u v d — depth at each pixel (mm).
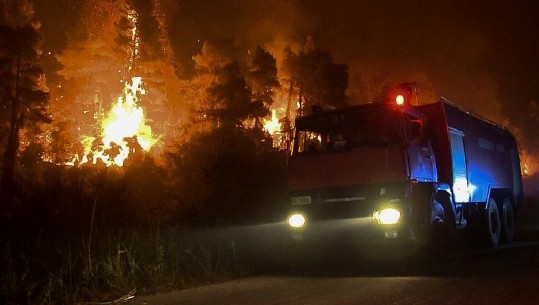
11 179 15352
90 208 13828
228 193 18250
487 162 16062
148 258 10719
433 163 12969
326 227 11531
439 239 12445
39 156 28688
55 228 12992
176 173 23828
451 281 9539
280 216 17578
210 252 11742
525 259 12094
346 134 11820
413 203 11312
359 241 11297
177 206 18156
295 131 12281
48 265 10000
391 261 12695
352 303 7965
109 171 18281
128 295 9234
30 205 13945
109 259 9875
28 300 8555
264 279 10656
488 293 8391
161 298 9016
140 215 14820
